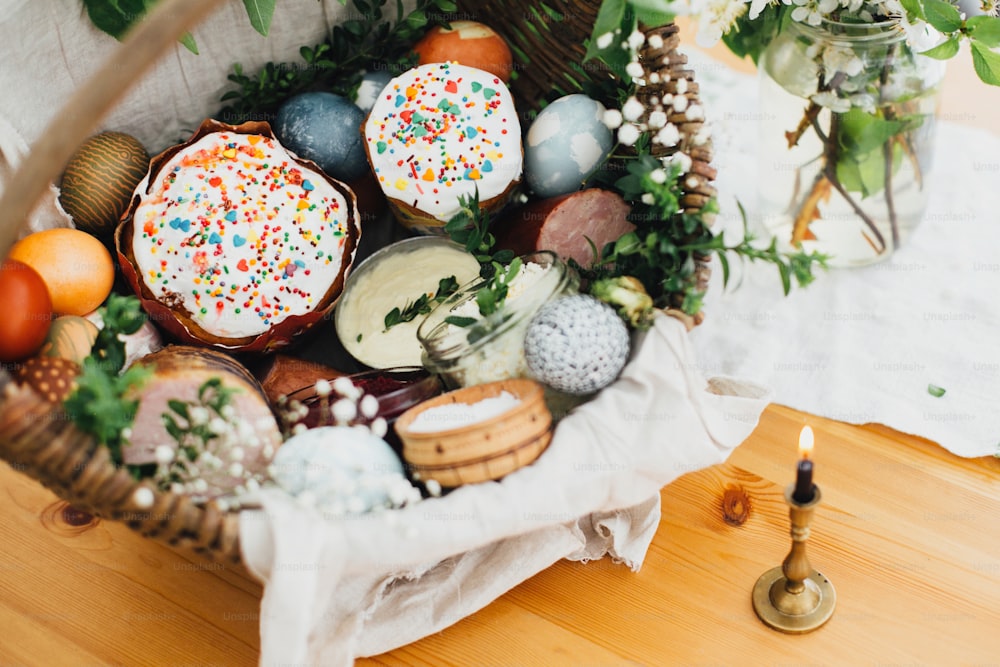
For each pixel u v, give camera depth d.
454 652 0.69
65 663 0.69
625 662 0.69
